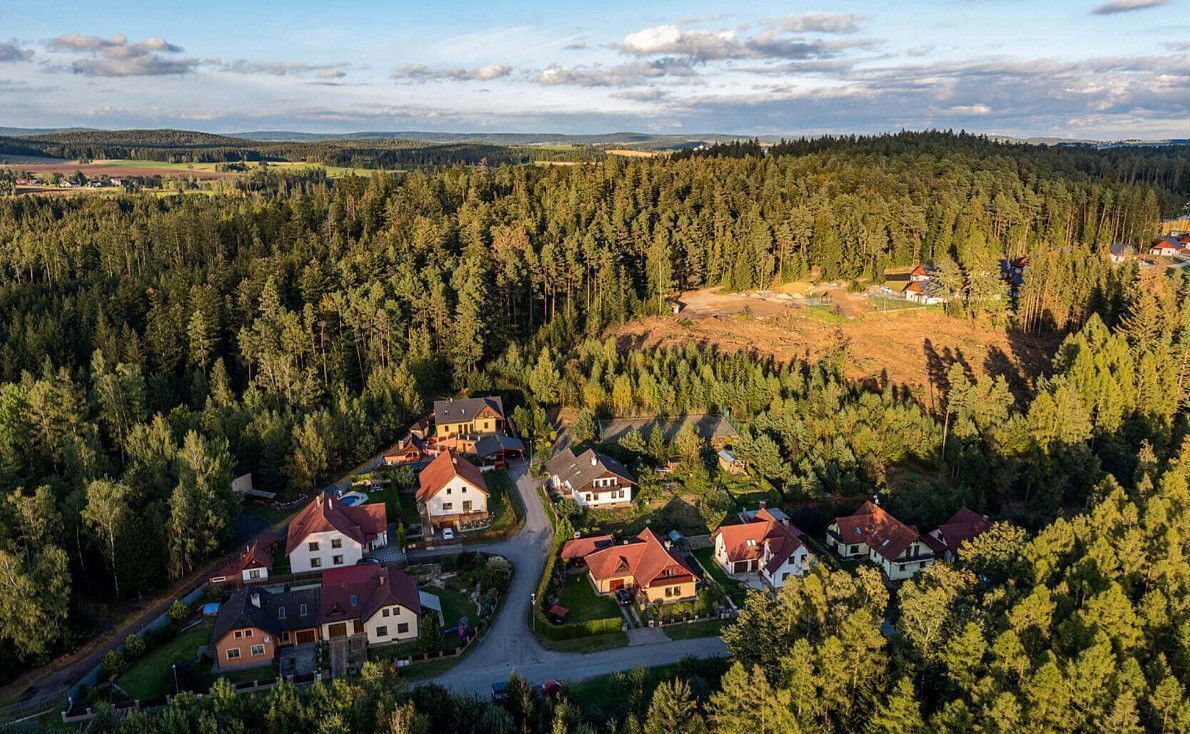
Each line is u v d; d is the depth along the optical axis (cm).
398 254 13125
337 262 12912
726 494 8062
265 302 11112
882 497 8100
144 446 7938
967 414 8919
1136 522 5688
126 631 6069
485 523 7794
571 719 4628
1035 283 12456
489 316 11769
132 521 6481
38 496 6234
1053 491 7731
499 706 4747
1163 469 8019
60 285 13312
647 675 5441
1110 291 12019
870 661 4309
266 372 10069
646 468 8662
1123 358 9438
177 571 6706
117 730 4281
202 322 10606
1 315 11950
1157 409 9119
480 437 9650
